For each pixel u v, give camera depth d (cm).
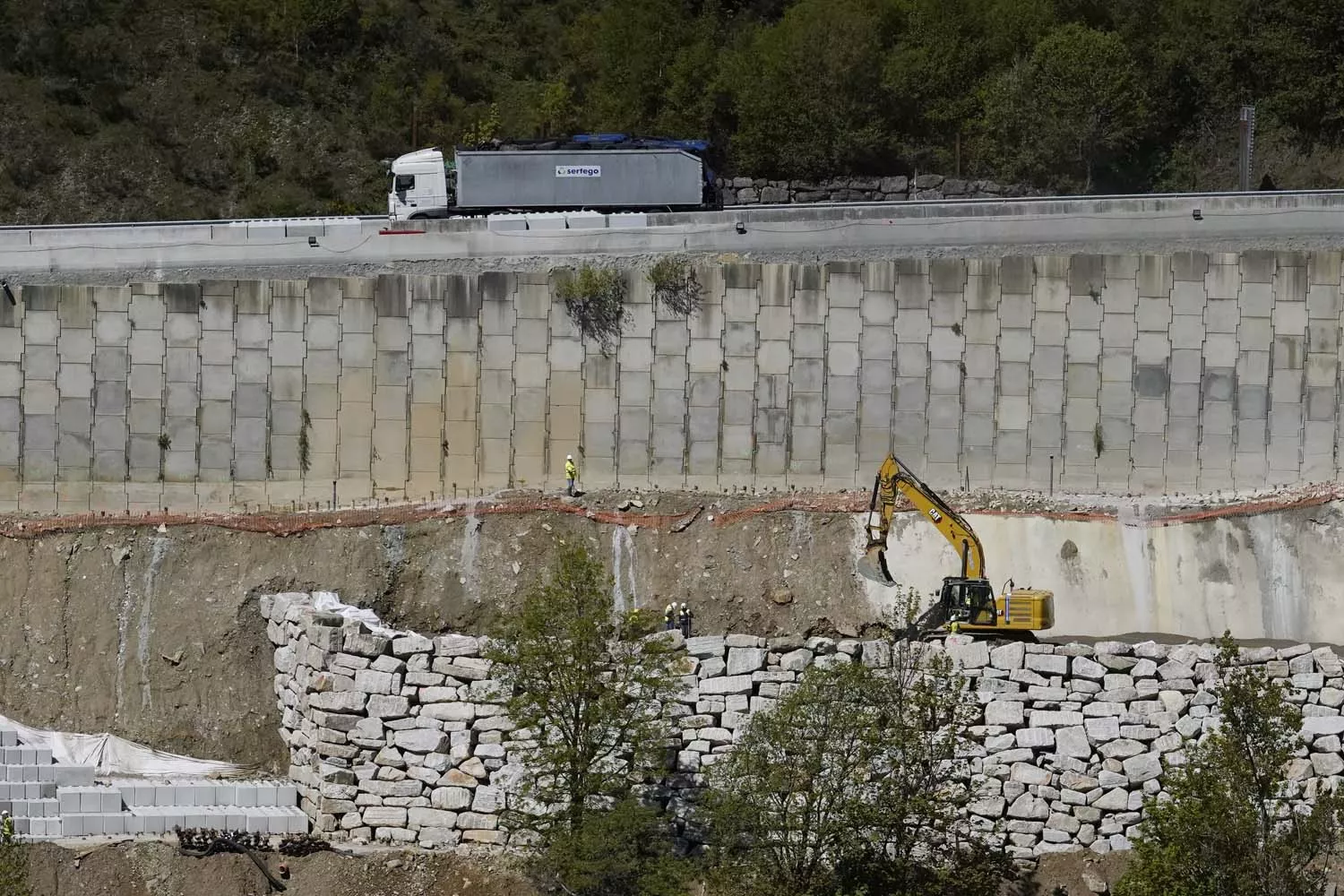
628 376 5694
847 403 5694
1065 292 5712
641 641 4788
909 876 4631
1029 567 5450
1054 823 4731
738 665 4766
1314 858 4469
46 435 5609
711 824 4653
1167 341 5709
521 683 4738
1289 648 4812
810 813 4575
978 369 5706
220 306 5650
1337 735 4738
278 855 4778
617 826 4544
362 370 5672
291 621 5188
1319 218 5719
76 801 4800
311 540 5481
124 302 5634
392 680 4847
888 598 5388
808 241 5734
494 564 5459
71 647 5341
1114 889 4509
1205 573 5453
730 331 5703
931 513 5106
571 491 5597
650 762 4691
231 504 5616
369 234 5716
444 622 5412
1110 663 4778
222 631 5344
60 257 5638
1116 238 5731
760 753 4591
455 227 5738
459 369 5684
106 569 5438
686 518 5512
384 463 5669
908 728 4641
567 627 4712
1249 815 4350
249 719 5253
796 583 5422
